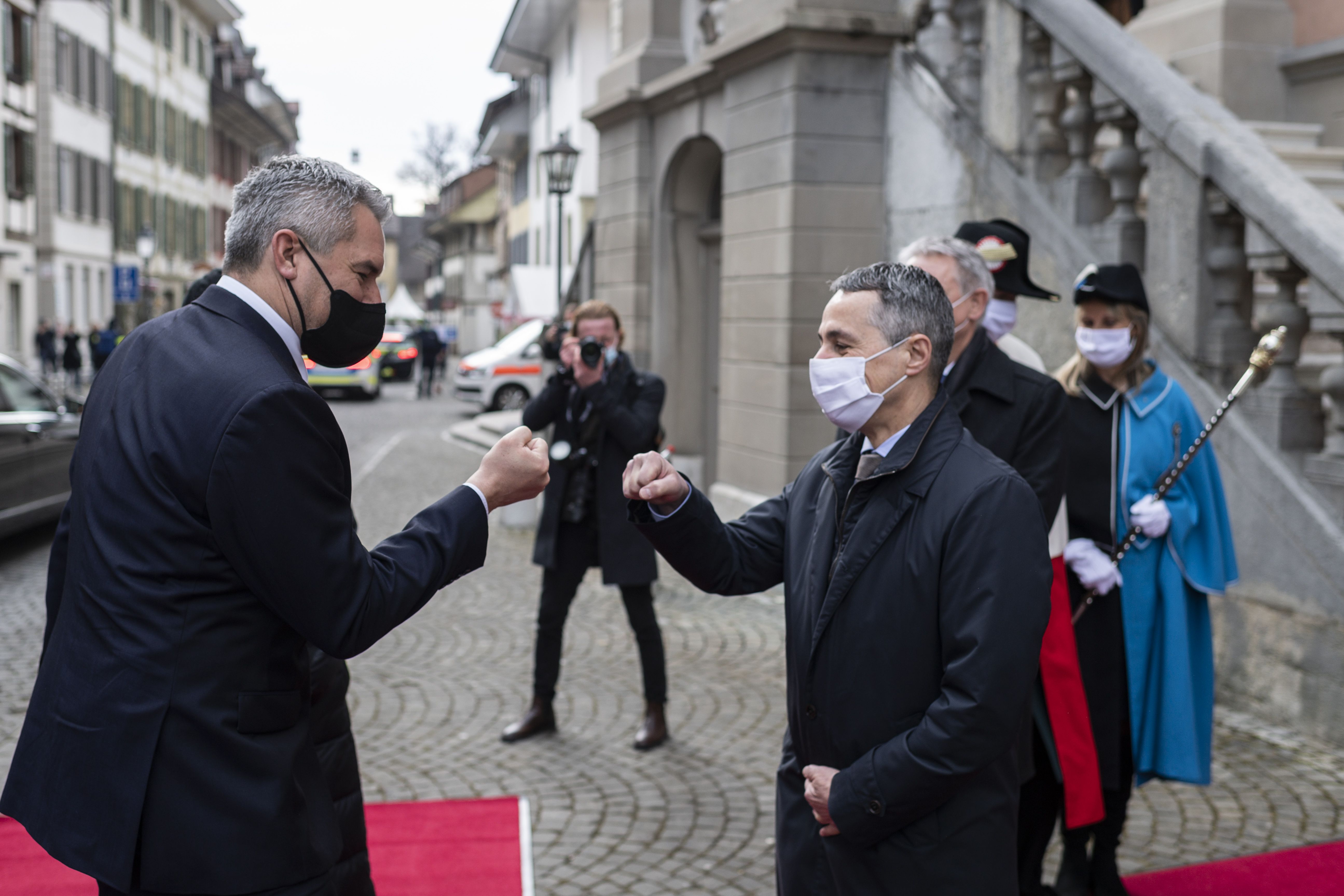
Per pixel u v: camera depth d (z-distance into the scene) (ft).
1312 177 21.83
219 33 175.52
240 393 5.72
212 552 5.74
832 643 6.76
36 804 5.81
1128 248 18.17
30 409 29.01
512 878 11.39
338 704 8.73
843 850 6.60
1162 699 10.83
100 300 121.70
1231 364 16.20
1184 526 10.96
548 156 46.50
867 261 25.23
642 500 7.18
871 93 24.97
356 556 5.90
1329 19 24.50
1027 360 11.62
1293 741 14.66
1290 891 10.88
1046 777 10.32
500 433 54.34
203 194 159.74
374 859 11.82
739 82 27.35
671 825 12.80
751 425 26.91
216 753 5.72
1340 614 14.33
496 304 124.57
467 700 17.24
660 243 34.53
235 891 5.68
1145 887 11.01
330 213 6.21
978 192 21.49
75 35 112.37
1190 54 25.61
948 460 6.64
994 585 6.25
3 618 22.31
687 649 19.62
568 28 93.71
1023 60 20.53
